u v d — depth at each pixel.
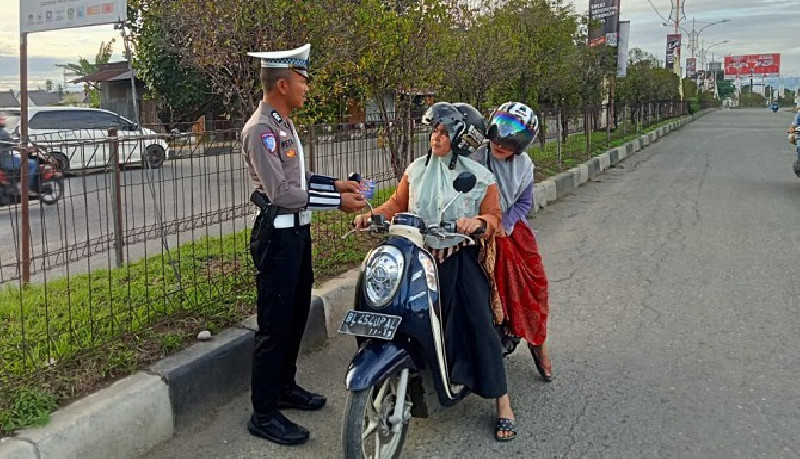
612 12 22.14
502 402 3.79
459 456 3.58
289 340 3.88
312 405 4.08
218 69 6.15
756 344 4.97
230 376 4.12
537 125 3.89
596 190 12.83
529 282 4.12
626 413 4.00
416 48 7.84
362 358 3.20
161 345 4.03
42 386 3.45
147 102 24.72
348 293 5.31
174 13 5.76
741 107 105.06
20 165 4.09
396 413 3.32
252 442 3.70
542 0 14.40
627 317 5.58
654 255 7.57
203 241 6.74
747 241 8.16
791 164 16.78
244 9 5.64
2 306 4.72
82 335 4.14
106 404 3.37
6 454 2.92
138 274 5.51
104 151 4.66
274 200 3.49
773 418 3.90
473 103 11.48
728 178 14.23
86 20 5.20
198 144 4.91
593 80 19.78
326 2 6.27
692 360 4.72
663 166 16.97
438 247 3.59
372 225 3.46
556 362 4.73
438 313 3.37
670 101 40.31
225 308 4.64
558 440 3.72
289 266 3.61
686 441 3.68
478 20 11.19
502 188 3.94
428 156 3.71
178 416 3.77
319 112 7.84
